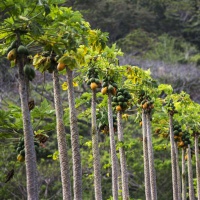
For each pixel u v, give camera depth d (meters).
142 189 37.66
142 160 37.31
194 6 95.44
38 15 10.77
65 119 13.62
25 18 10.38
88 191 35.78
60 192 35.50
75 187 12.11
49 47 11.30
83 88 36.19
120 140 17.42
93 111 15.12
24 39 11.48
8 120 13.45
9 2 10.38
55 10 11.17
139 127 42.44
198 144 25.77
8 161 33.81
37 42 11.49
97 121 18.66
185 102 22.34
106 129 18.66
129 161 37.06
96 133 15.04
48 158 37.88
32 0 10.52
